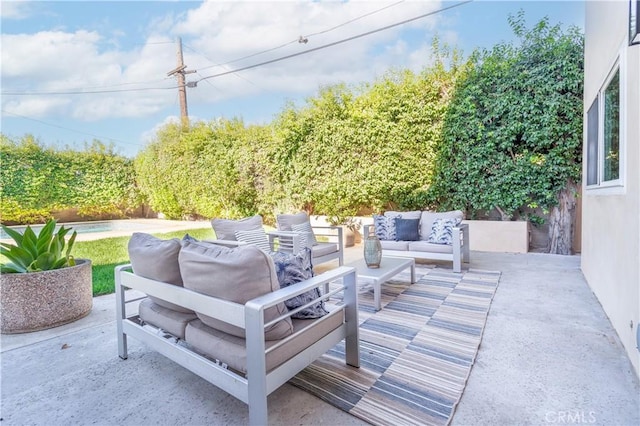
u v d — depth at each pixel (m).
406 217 4.98
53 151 9.70
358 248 6.54
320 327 1.73
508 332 2.44
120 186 11.03
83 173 10.27
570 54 4.98
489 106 5.53
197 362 1.63
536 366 1.95
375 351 2.19
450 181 5.97
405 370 1.93
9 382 1.92
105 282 4.04
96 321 2.89
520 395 1.67
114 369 2.05
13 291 2.62
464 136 5.74
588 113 3.80
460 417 1.51
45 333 2.64
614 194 2.48
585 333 2.39
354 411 1.56
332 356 2.12
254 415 1.36
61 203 9.85
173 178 9.92
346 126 6.67
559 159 5.16
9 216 9.02
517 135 5.49
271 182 7.86
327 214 7.29
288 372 1.50
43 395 1.78
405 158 6.22
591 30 3.60
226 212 8.92
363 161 6.58
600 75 3.09
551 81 5.10
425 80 5.96
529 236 5.76
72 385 1.88
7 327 2.62
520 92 5.36
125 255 5.74
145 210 12.11
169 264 1.84
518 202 5.52
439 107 5.88
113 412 1.62
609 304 2.62
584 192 4.01
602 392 1.68
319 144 7.01
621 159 2.27
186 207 10.25
